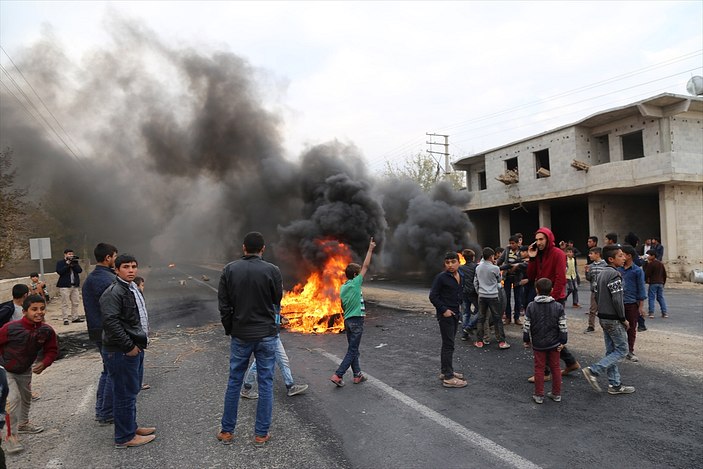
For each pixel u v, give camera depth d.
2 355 4.05
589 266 8.04
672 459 3.35
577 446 3.61
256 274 3.95
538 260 5.54
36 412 4.87
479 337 7.29
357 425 4.20
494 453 3.53
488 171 27.61
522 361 6.33
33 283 10.49
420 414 4.43
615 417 4.18
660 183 17.94
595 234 21.02
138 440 3.93
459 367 6.11
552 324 4.59
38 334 4.18
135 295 4.63
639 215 22.06
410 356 6.81
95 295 4.51
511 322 9.24
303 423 4.29
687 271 17.86
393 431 4.03
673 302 11.79
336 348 7.54
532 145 24.08
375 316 10.75
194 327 9.95
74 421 4.58
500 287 7.16
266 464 3.48
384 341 7.96
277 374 6.03
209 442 3.94
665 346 6.75
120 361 3.84
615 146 20.67
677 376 5.32
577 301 11.12
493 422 4.17
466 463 3.38
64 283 11.19
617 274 4.80
